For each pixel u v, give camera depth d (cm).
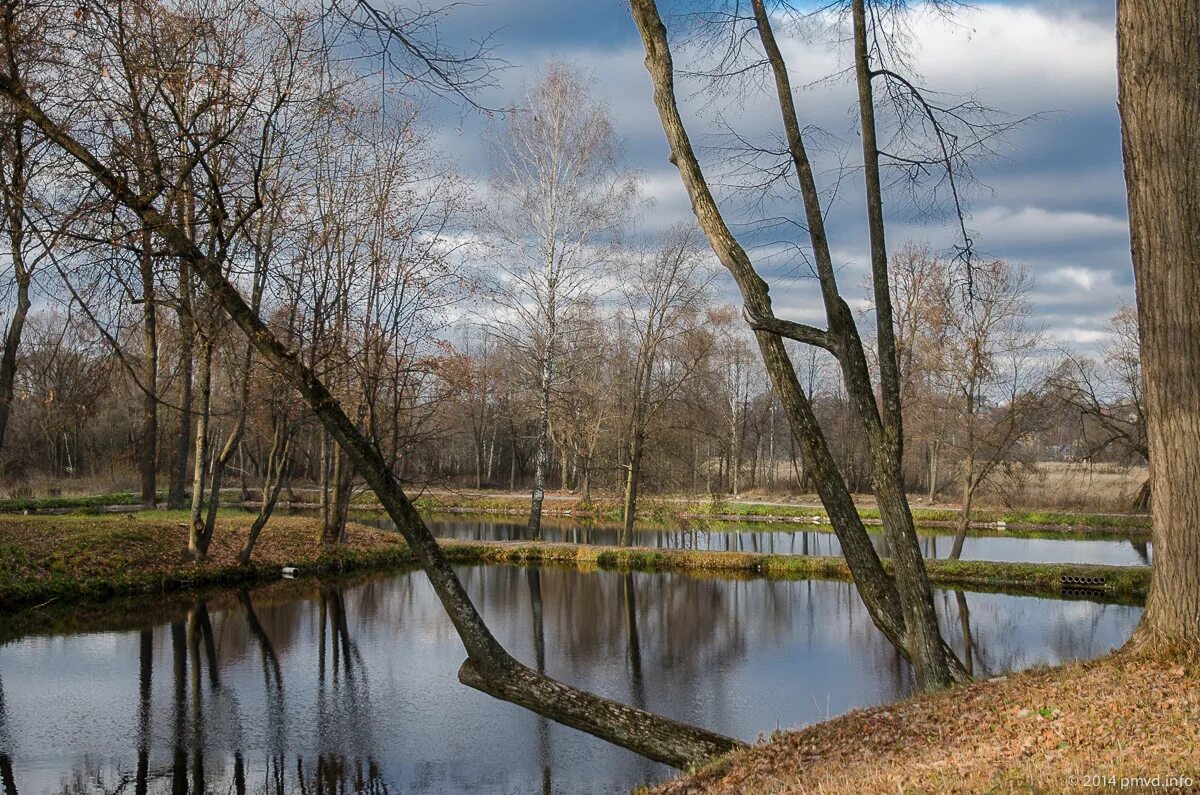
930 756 683
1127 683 730
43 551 2062
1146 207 765
